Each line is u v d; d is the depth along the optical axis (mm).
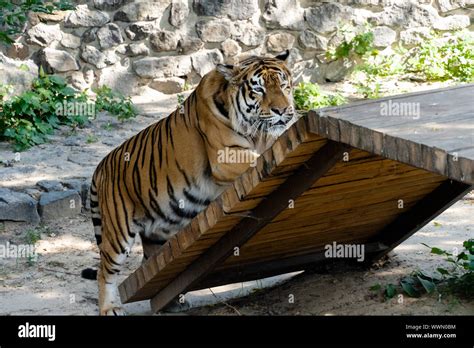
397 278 7281
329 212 6695
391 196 6824
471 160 4676
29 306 7391
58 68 12672
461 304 6602
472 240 7066
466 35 14258
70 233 9133
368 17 13969
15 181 9969
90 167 10406
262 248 6965
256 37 13484
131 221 7574
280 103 7539
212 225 6180
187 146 7508
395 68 13953
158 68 13117
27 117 11641
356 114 5602
